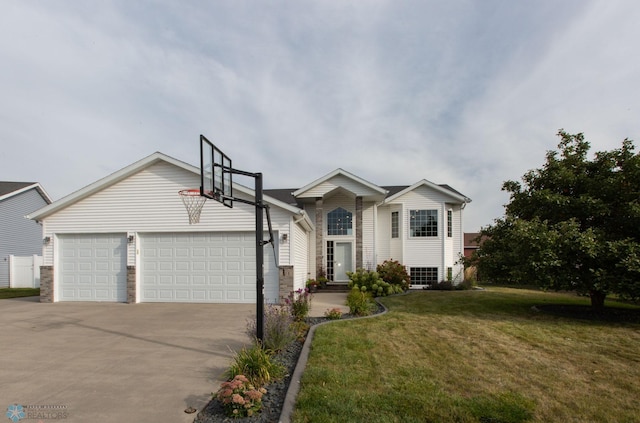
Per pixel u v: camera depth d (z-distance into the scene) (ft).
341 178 57.36
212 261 40.04
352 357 18.66
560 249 28.99
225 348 21.20
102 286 40.91
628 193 29.19
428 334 24.21
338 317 29.84
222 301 39.60
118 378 16.29
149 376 16.53
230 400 12.30
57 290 41.22
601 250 27.68
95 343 22.45
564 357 19.53
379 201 61.57
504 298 43.73
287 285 38.75
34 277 63.67
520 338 23.47
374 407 12.87
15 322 29.22
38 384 15.62
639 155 29.22
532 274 30.73
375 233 60.85
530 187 35.47
